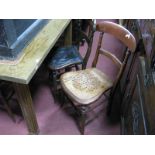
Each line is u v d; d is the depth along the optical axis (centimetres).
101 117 178
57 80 179
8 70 118
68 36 198
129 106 141
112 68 235
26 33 134
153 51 99
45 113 182
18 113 181
